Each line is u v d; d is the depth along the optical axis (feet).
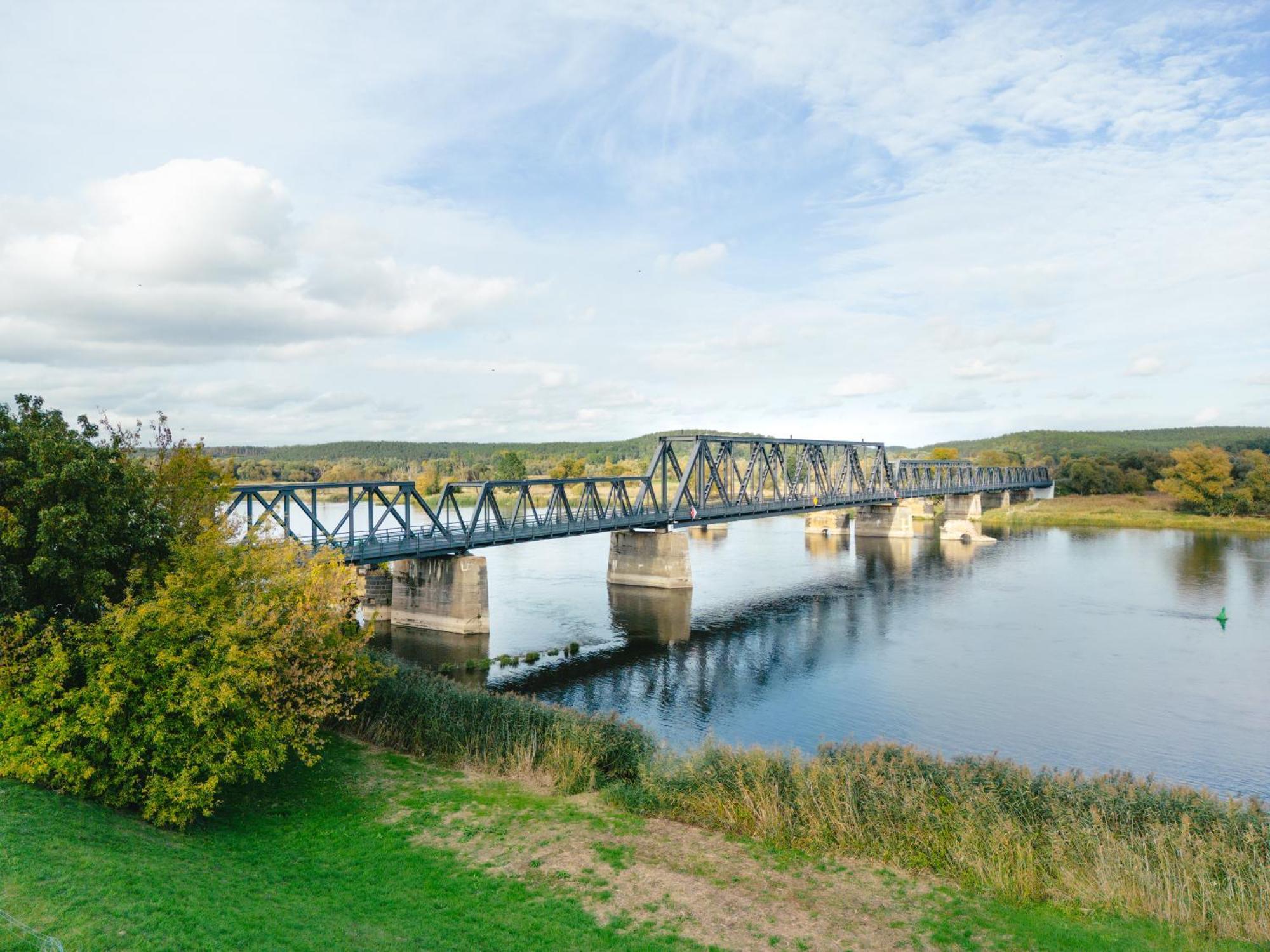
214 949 51.96
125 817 72.38
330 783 90.33
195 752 74.13
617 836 77.97
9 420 83.82
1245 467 564.71
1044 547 406.21
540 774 94.48
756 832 77.92
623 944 58.75
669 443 309.22
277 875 67.51
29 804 67.05
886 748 91.66
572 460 583.99
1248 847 67.51
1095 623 228.63
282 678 86.63
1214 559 352.90
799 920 62.28
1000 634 216.33
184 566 86.12
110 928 52.06
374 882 67.82
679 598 266.98
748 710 153.99
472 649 197.06
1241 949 57.57
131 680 74.38
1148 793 77.36
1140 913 62.44
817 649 200.34
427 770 96.02
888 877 69.26
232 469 112.16
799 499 375.04
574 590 281.54
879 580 307.17
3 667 72.28
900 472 515.09
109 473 85.87
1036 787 79.82
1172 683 170.81
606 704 156.04
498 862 72.13
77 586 82.74
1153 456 633.20
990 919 62.18
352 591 99.86
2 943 47.67
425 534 215.51
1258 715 150.41
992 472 635.25
